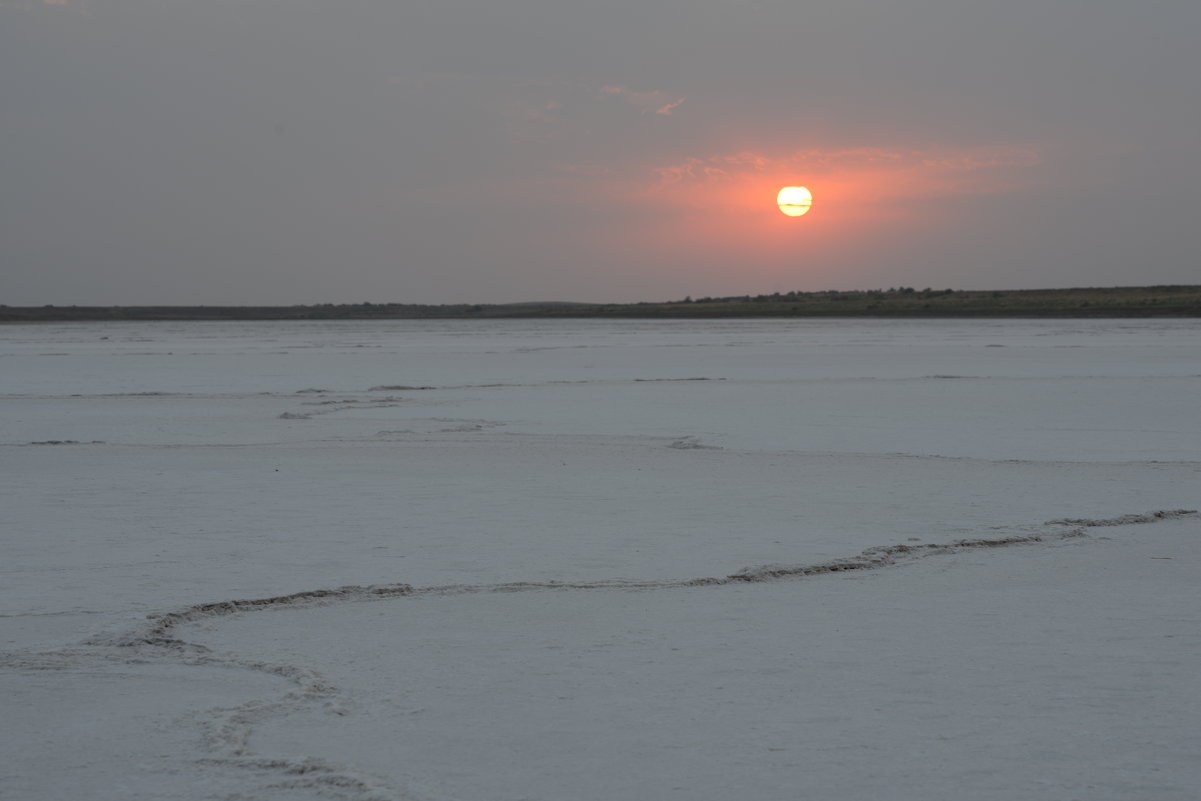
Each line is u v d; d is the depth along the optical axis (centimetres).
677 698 626
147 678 664
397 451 1694
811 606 826
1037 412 2216
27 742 565
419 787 509
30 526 1127
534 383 3145
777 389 2798
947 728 579
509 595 859
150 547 1029
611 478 1429
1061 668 678
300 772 525
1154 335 6631
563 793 502
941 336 7012
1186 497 1266
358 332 9719
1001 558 983
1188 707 608
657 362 4288
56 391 3011
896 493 1305
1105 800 495
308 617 798
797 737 568
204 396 2769
